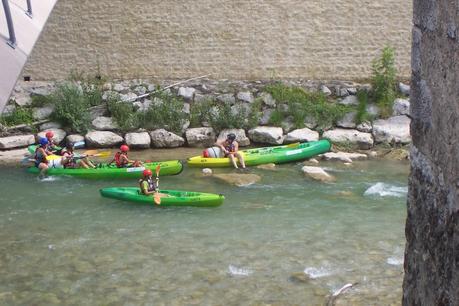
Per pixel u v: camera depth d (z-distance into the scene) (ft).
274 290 28.84
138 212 40.75
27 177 49.26
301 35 60.34
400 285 28.94
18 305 27.61
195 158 51.83
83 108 58.39
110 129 58.75
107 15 60.18
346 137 57.00
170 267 31.76
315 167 50.44
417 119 10.53
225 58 60.85
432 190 10.02
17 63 13.83
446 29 9.22
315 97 59.77
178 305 27.43
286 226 37.65
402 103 58.54
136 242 35.32
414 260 10.89
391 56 58.75
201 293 28.66
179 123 58.85
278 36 60.39
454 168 9.18
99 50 60.70
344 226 37.52
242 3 59.93
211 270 31.27
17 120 58.18
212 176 49.11
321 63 60.70
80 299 28.22
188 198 41.34
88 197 44.11
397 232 36.37
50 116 58.95
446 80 9.31
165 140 57.98
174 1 59.98
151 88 60.39
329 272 30.78
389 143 56.90
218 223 38.42
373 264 31.68
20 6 15.74
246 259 32.63
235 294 28.48
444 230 9.59
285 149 53.98
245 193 44.78
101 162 53.52
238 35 60.54
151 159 54.54
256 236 35.99
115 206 42.04
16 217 39.81
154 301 27.86
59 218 39.60
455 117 9.06
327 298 27.84
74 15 60.08
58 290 29.17
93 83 60.54
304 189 45.55
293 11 59.98
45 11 16.99
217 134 58.70
